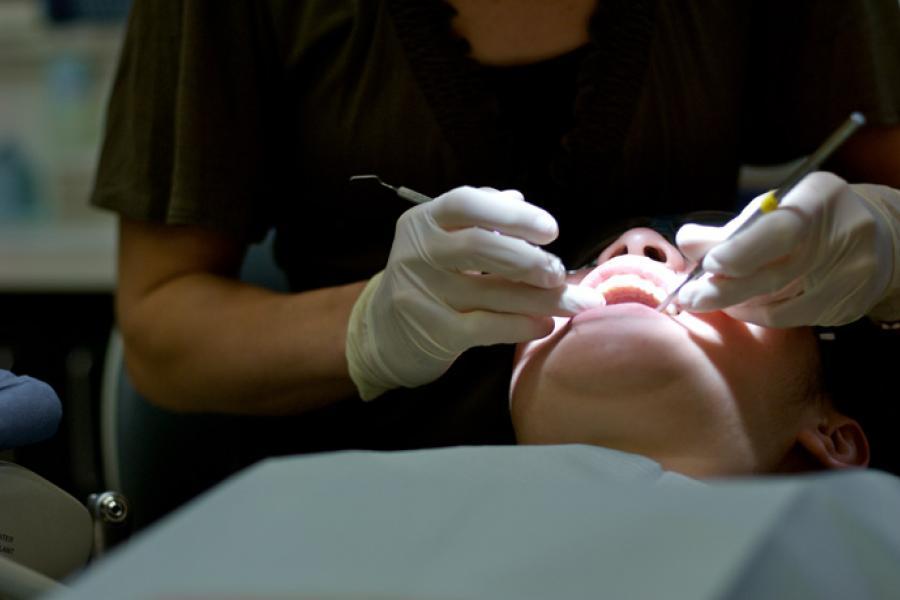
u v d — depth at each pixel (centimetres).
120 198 135
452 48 124
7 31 279
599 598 53
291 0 131
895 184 137
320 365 126
